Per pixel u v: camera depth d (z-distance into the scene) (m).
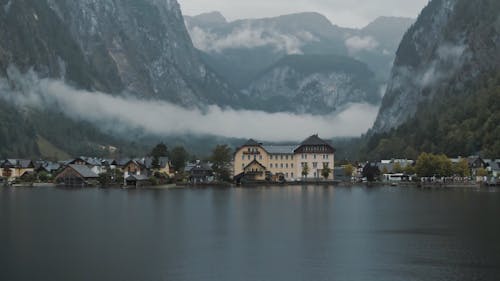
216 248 91.88
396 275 75.56
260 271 77.81
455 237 100.69
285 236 102.75
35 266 80.12
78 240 98.19
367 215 132.62
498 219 123.19
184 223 119.12
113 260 83.56
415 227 112.50
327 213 137.50
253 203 165.75
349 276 75.31
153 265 80.69
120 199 181.75
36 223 118.12
